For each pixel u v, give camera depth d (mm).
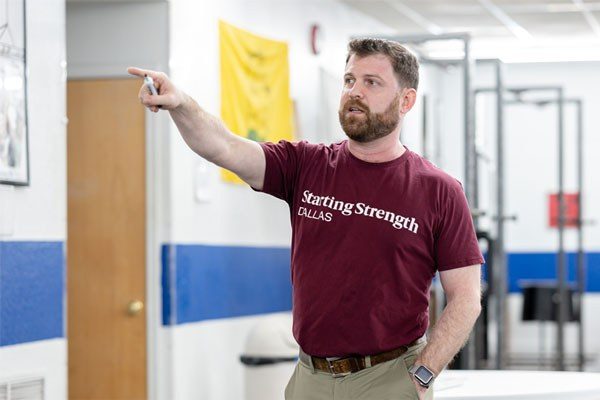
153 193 6355
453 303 3244
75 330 6426
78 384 6410
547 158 13289
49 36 4828
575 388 4426
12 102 4469
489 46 12258
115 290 6387
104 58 6414
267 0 7887
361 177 3246
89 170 6434
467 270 3270
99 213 6414
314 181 3297
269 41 7809
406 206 3219
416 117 10227
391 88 3230
